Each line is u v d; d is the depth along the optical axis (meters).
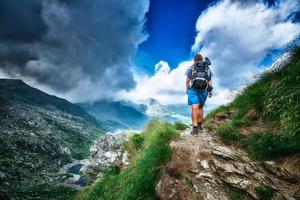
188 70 3.78
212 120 4.14
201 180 2.59
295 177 2.25
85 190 5.86
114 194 3.95
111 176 4.82
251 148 2.69
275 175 2.36
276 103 3.02
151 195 3.01
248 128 3.16
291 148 2.41
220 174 2.57
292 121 2.64
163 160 3.15
